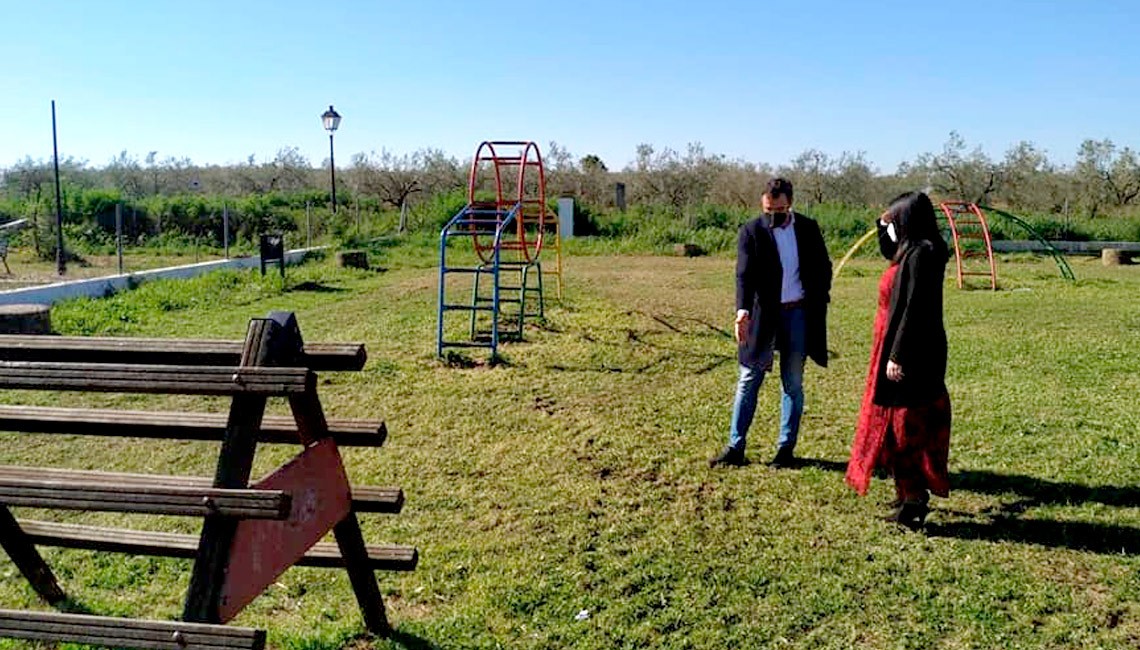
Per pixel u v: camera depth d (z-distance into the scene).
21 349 2.67
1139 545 4.04
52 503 2.37
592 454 5.50
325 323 10.59
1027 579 3.74
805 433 5.93
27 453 5.60
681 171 31.83
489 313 11.29
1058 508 4.48
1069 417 6.14
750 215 25.30
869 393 4.34
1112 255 19.06
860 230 23.67
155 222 23.66
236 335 9.61
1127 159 30.34
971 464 5.18
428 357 8.55
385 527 4.38
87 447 5.72
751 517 4.46
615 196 30.66
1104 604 3.53
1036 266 18.67
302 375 2.33
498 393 7.13
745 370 5.16
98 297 12.75
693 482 4.98
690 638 3.31
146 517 4.67
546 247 21.83
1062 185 30.97
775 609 3.52
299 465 2.74
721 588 3.69
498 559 4.00
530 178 31.89
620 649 3.25
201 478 2.86
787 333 5.13
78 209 22.88
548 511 4.57
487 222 9.52
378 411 6.60
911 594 3.62
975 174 31.66
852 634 3.33
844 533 4.24
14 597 3.68
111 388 2.43
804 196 32.38
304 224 24.77
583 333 9.98
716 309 11.89
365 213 27.47
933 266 4.12
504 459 5.42
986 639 3.28
